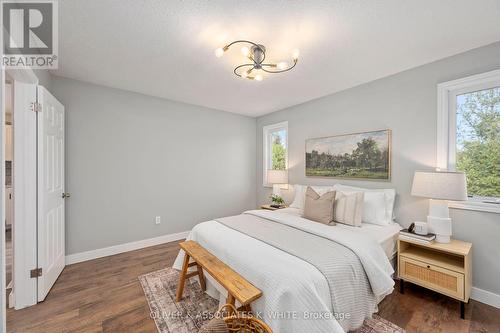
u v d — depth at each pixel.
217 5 1.47
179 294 1.93
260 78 2.30
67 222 2.65
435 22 1.64
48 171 2.06
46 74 2.36
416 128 2.38
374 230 2.19
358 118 2.89
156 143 3.36
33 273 1.87
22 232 1.84
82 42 1.91
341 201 2.44
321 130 3.36
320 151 3.36
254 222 2.31
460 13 1.54
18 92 1.83
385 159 2.61
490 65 1.92
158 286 2.16
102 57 2.17
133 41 1.90
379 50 2.03
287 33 1.78
